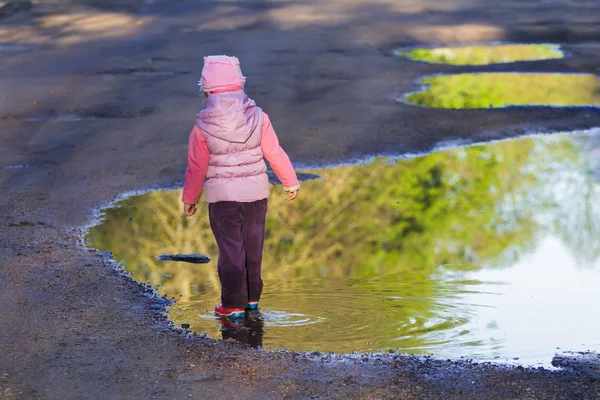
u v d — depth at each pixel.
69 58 41.59
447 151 23.34
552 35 47.72
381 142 24.27
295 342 10.85
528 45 44.56
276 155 12.05
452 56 41.47
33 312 11.87
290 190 12.27
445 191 19.36
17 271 13.78
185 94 32.00
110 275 13.73
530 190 19.41
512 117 27.52
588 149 23.48
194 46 44.62
